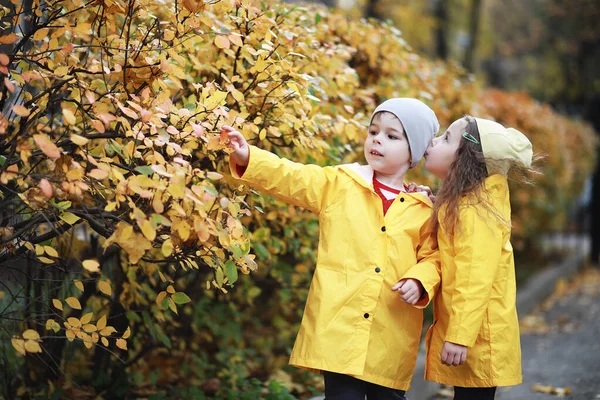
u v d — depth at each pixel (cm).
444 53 1716
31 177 247
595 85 1588
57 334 380
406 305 304
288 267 467
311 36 367
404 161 312
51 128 292
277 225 404
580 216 1848
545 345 690
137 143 283
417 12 1703
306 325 296
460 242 304
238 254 252
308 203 305
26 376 379
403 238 305
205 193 238
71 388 382
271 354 538
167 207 254
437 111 589
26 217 335
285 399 405
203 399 403
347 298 294
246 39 311
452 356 298
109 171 238
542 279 1051
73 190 233
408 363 304
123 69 267
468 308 298
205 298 467
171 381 445
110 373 413
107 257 375
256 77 308
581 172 1374
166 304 270
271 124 335
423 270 300
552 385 525
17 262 354
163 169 235
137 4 276
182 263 264
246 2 292
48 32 273
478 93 755
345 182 307
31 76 247
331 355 288
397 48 507
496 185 314
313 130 337
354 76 390
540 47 1814
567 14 1642
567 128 1267
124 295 366
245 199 350
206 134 262
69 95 299
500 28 1936
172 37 271
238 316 492
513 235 1106
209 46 337
